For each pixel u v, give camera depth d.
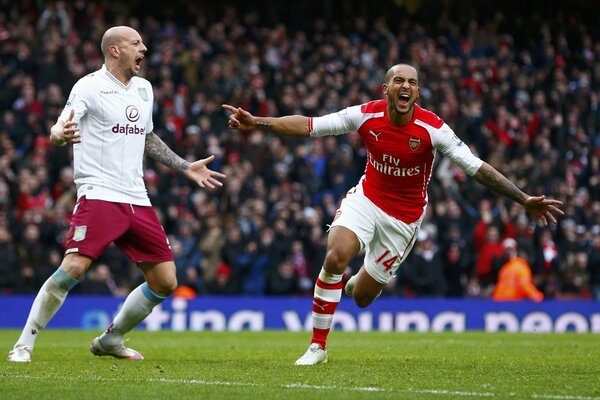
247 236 36.69
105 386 12.02
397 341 24.41
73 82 42.28
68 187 37.50
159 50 46.00
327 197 38.53
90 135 15.80
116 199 15.82
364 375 13.45
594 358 17.17
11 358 15.73
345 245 15.37
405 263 36.62
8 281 33.69
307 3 53.03
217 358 17.09
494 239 37.09
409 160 15.47
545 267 38.50
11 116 40.28
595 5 56.19
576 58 53.28
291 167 40.88
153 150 16.70
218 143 41.97
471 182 41.38
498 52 52.41
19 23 45.81
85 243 15.65
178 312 33.47
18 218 36.00
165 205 37.84
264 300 34.03
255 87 44.78
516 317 34.62
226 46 46.84
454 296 37.22
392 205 15.80
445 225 38.41
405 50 50.25
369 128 15.39
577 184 45.12
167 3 51.41
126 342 23.50
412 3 54.25
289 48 48.47
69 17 46.75
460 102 47.31
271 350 19.88
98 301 33.12
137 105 16.05
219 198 39.47
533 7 55.66
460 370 14.34
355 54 47.97
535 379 13.02
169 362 15.94
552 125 47.72
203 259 36.59
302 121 15.41
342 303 34.41
